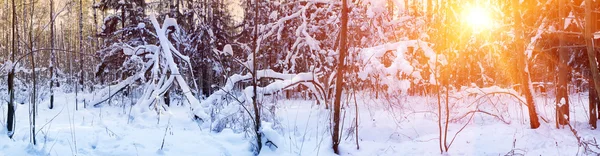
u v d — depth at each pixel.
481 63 12.38
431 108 11.12
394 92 10.43
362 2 10.13
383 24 11.06
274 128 8.66
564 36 8.91
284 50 14.19
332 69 10.41
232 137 8.10
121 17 16.23
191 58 15.31
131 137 7.45
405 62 10.17
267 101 10.45
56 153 6.21
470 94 10.06
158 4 16.73
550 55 10.10
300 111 11.45
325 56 11.00
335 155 7.52
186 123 10.02
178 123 10.00
